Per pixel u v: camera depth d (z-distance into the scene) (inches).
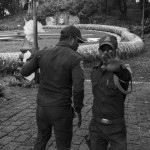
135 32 999.6
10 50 569.0
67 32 128.4
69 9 1459.2
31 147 168.7
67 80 126.1
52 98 126.4
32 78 307.6
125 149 115.3
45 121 130.8
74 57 124.5
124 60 484.1
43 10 1469.0
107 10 1464.1
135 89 304.0
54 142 173.9
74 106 125.3
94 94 120.3
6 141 176.1
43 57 129.0
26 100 261.4
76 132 188.5
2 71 368.5
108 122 116.6
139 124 203.9
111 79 114.3
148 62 464.8
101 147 122.2
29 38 309.0
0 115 221.0
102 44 109.7
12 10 1750.7
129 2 1535.4
